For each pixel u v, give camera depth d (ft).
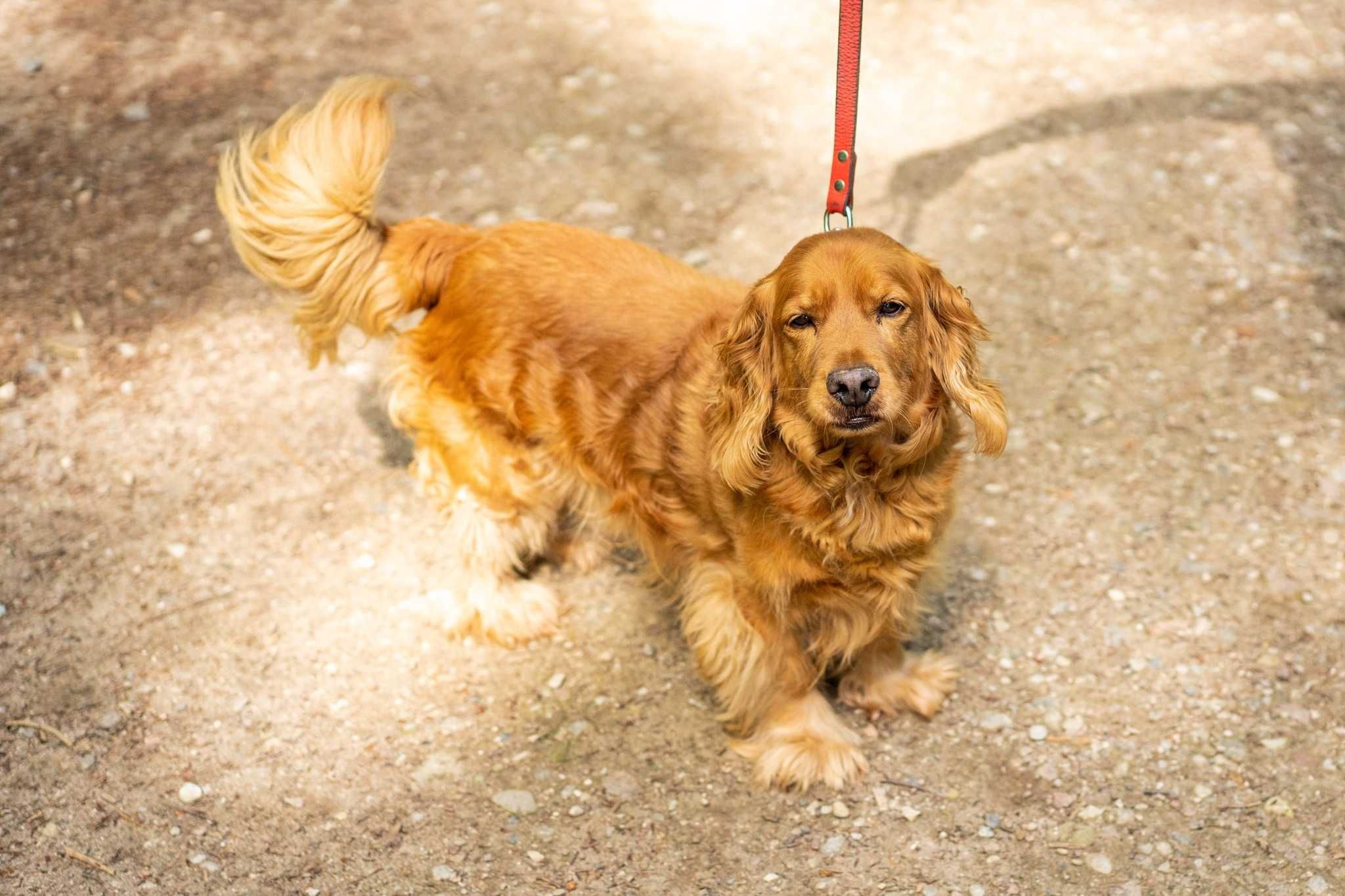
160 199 8.18
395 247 6.37
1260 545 6.55
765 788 6.00
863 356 5.44
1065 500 6.77
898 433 5.66
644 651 6.46
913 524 5.78
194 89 9.20
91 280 7.78
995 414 5.71
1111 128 8.66
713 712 6.24
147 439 7.16
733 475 5.71
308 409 7.31
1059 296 7.59
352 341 7.61
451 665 6.41
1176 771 5.92
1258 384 7.14
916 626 6.23
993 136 8.66
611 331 6.11
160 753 6.11
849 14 5.90
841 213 6.08
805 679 6.07
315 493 6.98
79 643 6.43
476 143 8.70
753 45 9.79
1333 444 6.88
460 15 10.21
